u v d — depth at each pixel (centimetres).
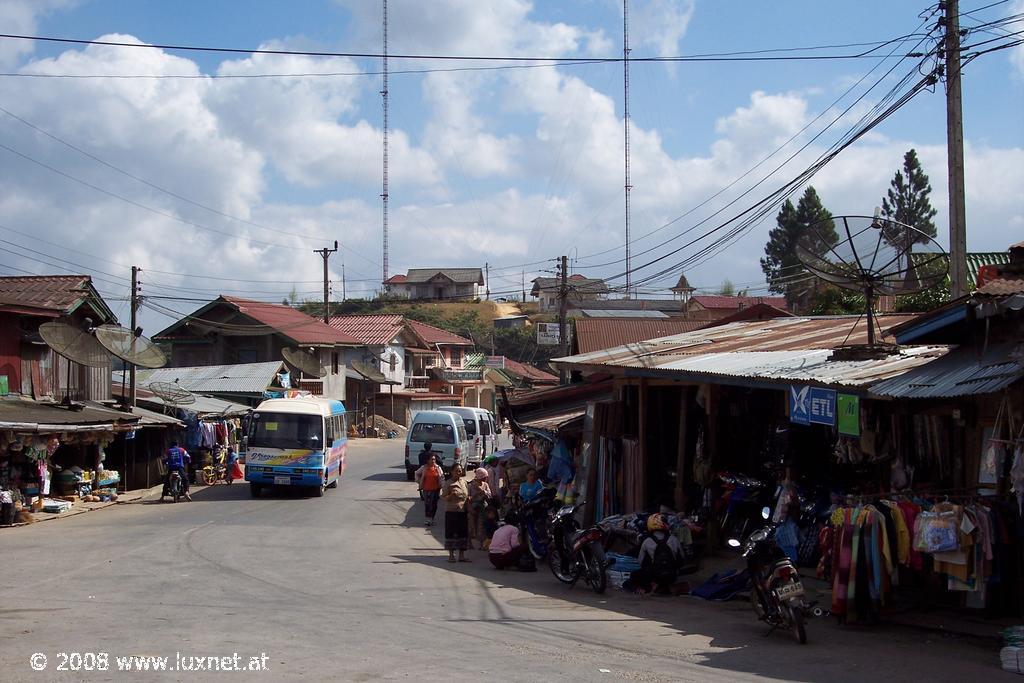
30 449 1977
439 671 729
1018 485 863
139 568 1306
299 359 4225
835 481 1280
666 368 1327
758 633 934
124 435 2517
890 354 1135
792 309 4259
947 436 1098
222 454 3081
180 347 4803
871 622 956
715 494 1424
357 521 1991
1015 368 865
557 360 1672
